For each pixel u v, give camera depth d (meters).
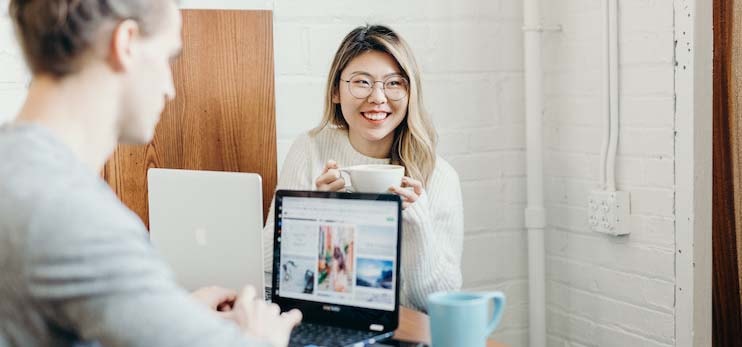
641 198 2.29
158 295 0.88
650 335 2.29
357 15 2.43
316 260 1.50
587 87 2.45
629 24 2.29
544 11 2.60
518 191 2.69
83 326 0.86
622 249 2.37
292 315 1.28
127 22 0.98
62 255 0.84
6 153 0.89
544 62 2.62
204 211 1.67
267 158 2.31
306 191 1.52
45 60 0.97
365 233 1.46
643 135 2.27
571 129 2.53
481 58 2.60
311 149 2.16
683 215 2.16
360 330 1.45
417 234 1.81
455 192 2.14
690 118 2.11
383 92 2.05
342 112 2.16
